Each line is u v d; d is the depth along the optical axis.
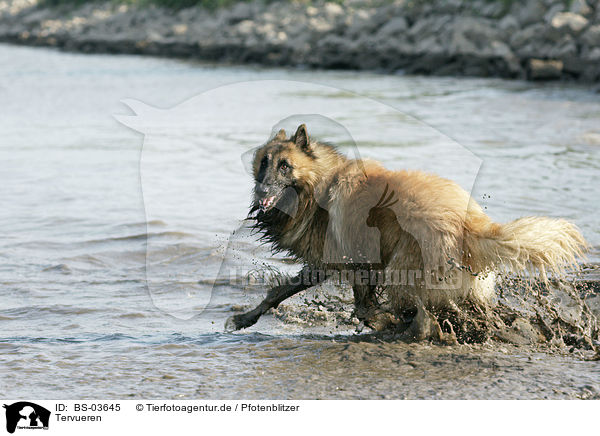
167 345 10.07
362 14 53.59
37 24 95.06
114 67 56.72
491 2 48.94
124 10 84.38
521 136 24.58
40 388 8.66
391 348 9.88
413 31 49.41
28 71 54.56
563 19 41.38
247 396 8.45
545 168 19.83
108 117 32.91
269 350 9.86
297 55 53.81
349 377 8.92
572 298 11.09
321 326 10.96
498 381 8.72
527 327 10.32
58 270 13.34
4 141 27.09
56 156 24.23
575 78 40.56
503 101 33.28
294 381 8.81
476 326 10.25
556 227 9.51
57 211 17.47
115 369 9.23
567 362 9.36
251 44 58.09
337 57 51.59
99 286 12.59
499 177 18.78
